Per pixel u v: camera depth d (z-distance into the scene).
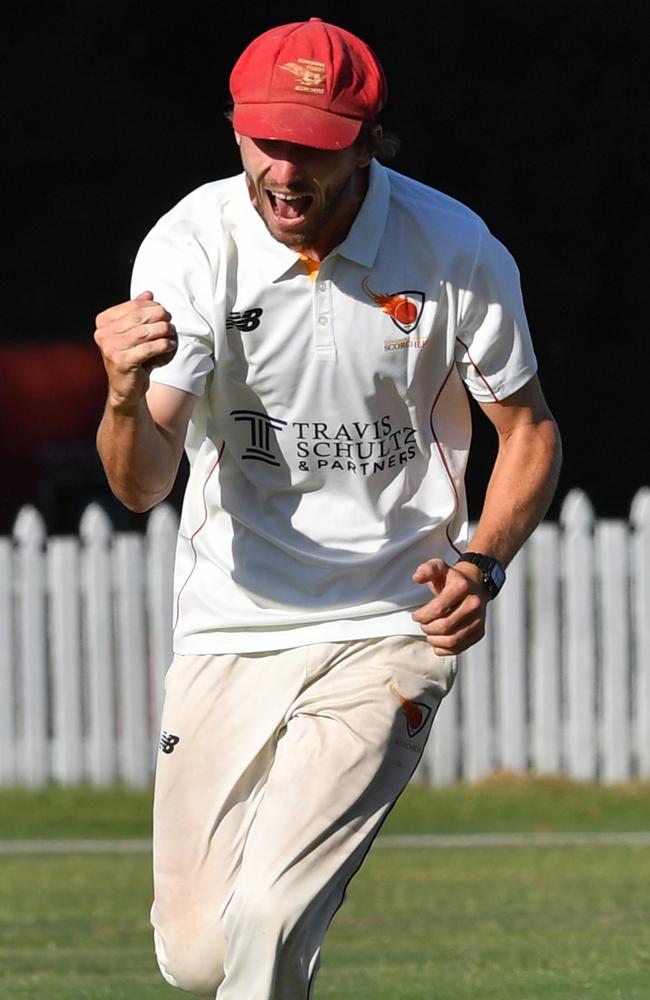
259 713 14.59
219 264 13.89
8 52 64.44
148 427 13.01
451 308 14.16
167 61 65.56
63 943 23.88
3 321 67.62
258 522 14.59
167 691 15.12
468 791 39.91
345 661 14.45
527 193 68.25
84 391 67.62
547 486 14.51
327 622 14.52
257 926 13.09
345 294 13.86
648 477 73.62
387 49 65.44
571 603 40.78
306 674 14.43
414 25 65.31
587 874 29.80
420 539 14.60
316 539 14.48
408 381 14.15
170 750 14.88
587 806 38.69
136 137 65.25
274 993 13.24
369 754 13.73
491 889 28.28
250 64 13.35
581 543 40.81
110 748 40.25
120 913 26.48
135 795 39.53
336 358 13.92
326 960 22.08
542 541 40.75
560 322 72.12
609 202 69.75
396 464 14.47
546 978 20.19
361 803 13.59
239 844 14.66
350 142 13.14
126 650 39.88
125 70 65.44
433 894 27.88
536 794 39.47
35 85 64.50
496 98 66.44
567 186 67.94
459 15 65.44
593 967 20.91
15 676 40.31
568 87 67.00
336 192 13.38
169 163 66.31
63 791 39.62
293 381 14.00
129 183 66.62
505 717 40.75
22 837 35.69
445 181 67.81
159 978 20.80
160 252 14.10
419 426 14.45
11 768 40.19
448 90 65.88
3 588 40.03
